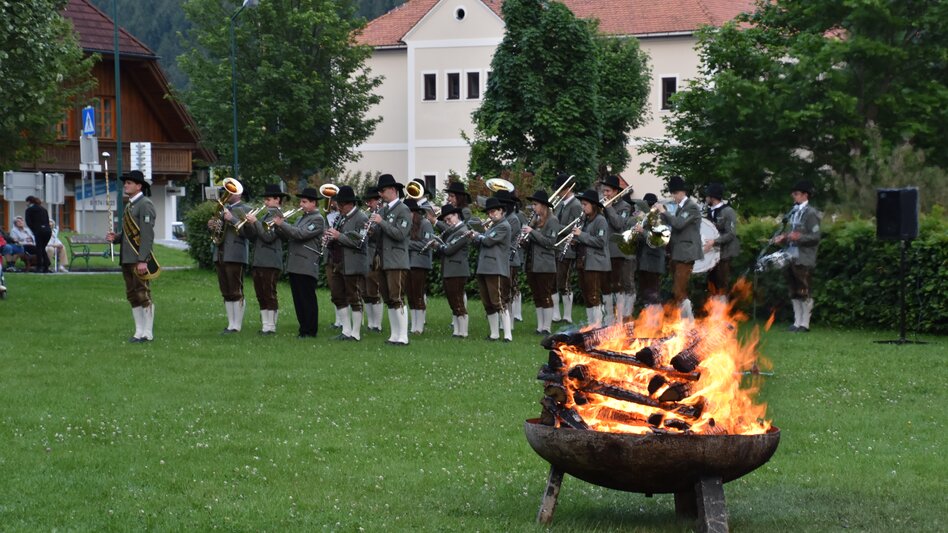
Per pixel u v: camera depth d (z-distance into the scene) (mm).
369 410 13508
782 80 31938
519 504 9508
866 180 28219
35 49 25312
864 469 10867
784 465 11016
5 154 35344
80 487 9922
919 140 31641
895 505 9477
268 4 62156
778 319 22922
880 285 21938
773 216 29984
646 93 57844
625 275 21781
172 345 18906
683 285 20359
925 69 32281
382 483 10188
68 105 39281
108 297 27016
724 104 31797
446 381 15555
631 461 8062
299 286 20422
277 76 61281
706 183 33156
